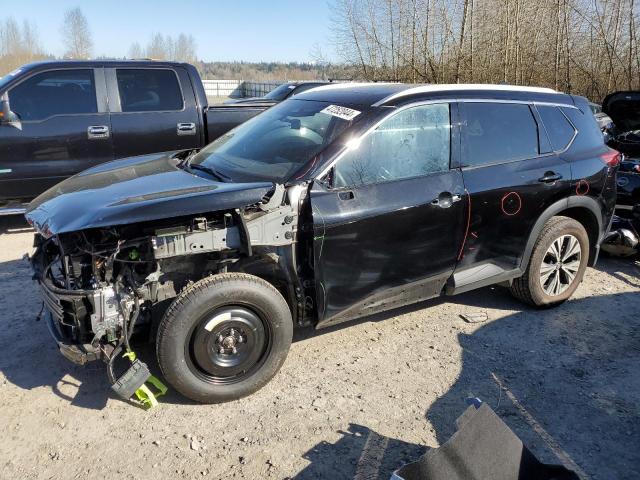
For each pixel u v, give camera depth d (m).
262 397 3.31
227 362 3.19
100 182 3.51
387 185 3.54
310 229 3.31
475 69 16.34
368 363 3.70
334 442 2.93
